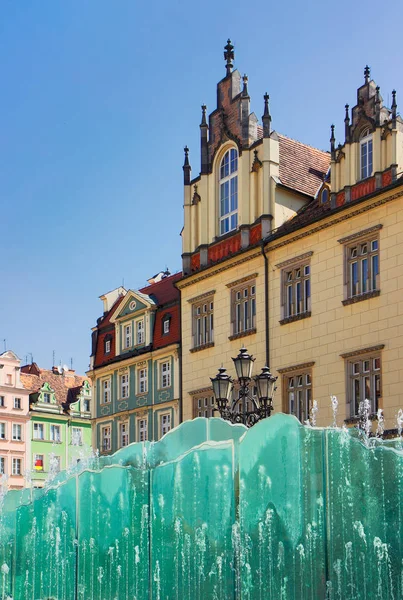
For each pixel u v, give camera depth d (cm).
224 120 4541
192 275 4591
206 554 2112
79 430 9006
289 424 1953
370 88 3703
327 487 1855
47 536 2900
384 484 1752
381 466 1767
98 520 2589
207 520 2123
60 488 2845
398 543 1706
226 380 2873
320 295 3788
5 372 8475
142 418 5194
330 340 3703
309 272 3884
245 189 4322
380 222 3531
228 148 4525
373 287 3559
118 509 2486
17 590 3077
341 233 3716
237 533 2031
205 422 2297
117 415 5403
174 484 2253
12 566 3139
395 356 3388
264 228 4159
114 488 2520
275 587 1922
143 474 2395
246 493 2023
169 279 5381
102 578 2528
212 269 4453
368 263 3584
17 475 8338
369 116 3672
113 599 2461
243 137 4369
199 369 4512
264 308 4097
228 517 2062
